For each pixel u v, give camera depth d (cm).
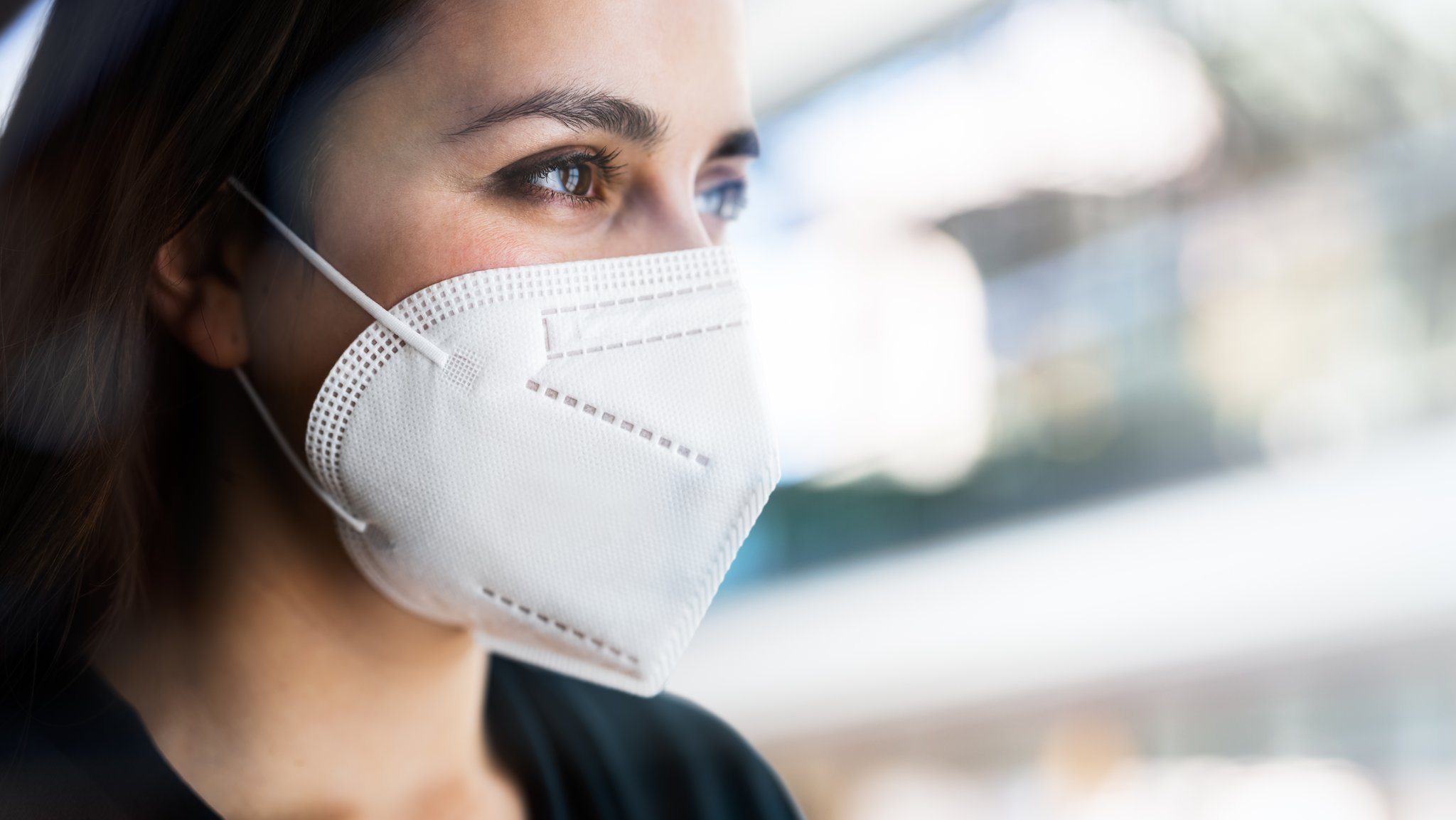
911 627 425
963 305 515
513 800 110
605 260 91
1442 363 469
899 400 508
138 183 88
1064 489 492
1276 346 495
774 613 461
